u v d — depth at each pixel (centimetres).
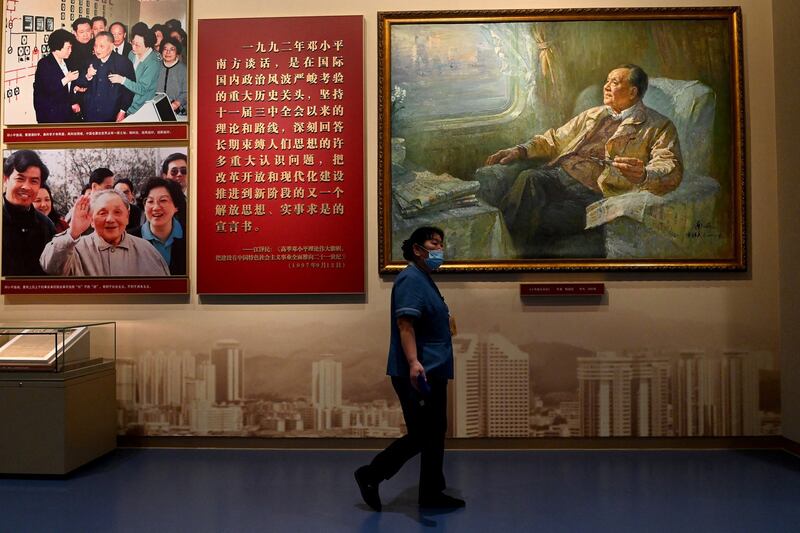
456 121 476
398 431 472
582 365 469
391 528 320
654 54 472
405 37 479
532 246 470
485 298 472
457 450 470
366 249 478
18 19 490
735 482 393
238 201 480
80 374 427
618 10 473
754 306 468
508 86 476
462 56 478
